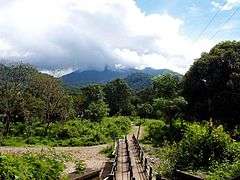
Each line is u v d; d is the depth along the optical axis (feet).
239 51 192.03
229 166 86.22
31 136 186.09
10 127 197.77
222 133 104.99
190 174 88.48
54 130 196.85
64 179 71.56
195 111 191.62
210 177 81.97
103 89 455.63
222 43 203.21
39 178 63.52
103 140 188.75
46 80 216.54
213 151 101.65
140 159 112.98
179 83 211.61
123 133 223.71
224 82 187.11
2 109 202.08
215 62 190.80
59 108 222.07
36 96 219.20
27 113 209.15
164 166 100.73
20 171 58.75
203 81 192.85
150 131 190.80
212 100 184.96
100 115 269.23
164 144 154.92
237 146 103.24
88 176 81.25
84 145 178.91
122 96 452.76
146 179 85.30
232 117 180.45
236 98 177.88
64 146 174.40
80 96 353.10
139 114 333.42
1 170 55.42
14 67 204.85
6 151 140.77
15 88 201.36
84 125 213.66
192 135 113.29
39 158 73.26
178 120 182.39
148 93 363.35
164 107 190.49
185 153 103.71
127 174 91.56
